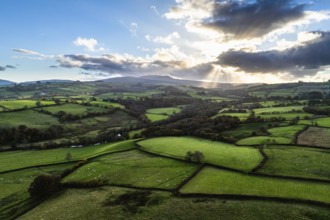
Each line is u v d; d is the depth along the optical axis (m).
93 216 53.56
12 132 121.94
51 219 53.75
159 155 87.31
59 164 89.06
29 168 86.25
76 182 70.00
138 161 83.25
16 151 108.88
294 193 55.25
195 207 53.53
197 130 118.88
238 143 97.31
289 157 77.19
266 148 87.88
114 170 76.88
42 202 62.47
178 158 81.88
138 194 61.09
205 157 80.50
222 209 51.97
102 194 62.81
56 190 67.50
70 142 118.69
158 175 70.75
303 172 65.38
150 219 50.88
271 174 65.12
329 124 113.44
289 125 117.00
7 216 57.47
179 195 58.75
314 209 49.38
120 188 65.12
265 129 114.00
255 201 53.75
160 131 121.12
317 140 92.81
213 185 61.78
